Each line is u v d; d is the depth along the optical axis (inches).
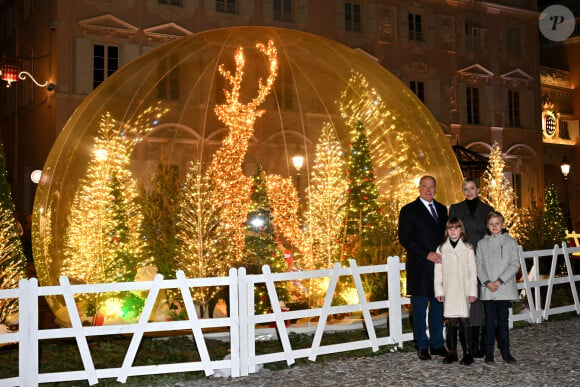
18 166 973.2
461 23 1162.6
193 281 275.6
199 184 411.5
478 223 313.3
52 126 809.5
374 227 435.8
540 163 1245.1
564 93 1365.7
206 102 498.9
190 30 873.5
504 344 290.8
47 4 847.1
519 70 1222.3
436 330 305.0
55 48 802.2
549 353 308.8
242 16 919.0
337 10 1013.2
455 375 269.1
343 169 463.5
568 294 512.1
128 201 429.4
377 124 523.2
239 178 447.5
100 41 820.0
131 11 837.2
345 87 514.9
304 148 518.6
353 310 314.7
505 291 288.7
